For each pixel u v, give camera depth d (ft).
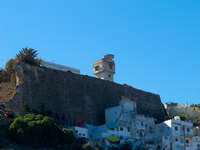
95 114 352.90
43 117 285.84
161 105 428.56
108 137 315.99
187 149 351.25
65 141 280.72
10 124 281.33
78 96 348.59
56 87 337.52
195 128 369.91
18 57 346.74
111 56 443.32
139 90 412.36
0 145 245.86
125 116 341.21
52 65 391.24
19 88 317.22
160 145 345.51
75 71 415.44
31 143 265.75
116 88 386.73
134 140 335.26
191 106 475.31
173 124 353.10
